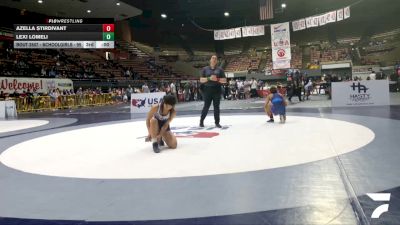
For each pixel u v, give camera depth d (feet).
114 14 102.37
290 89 55.67
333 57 131.03
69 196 9.63
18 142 21.95
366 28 148.15
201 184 10.24
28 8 94.38
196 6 108.88
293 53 144.66
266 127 23.24
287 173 11.02
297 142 16.66
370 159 12.34
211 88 23.97
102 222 7.68
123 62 118.73
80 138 21.88
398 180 9.70
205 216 7.76
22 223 7.79
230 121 28.27
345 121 24.70
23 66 81.82
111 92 89.25
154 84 100.48
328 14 61.11
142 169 12.43
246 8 110.22
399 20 138.00
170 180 10.80
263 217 7.55
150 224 7.46
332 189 9.20
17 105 64.59
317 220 7.26
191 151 15.48
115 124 30.81
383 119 24.66
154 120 15.58
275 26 63.16
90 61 107.45
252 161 12.96
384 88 37.73
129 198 9.23
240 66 142.31
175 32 150.51
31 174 12.42
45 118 45.52
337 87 39.34
